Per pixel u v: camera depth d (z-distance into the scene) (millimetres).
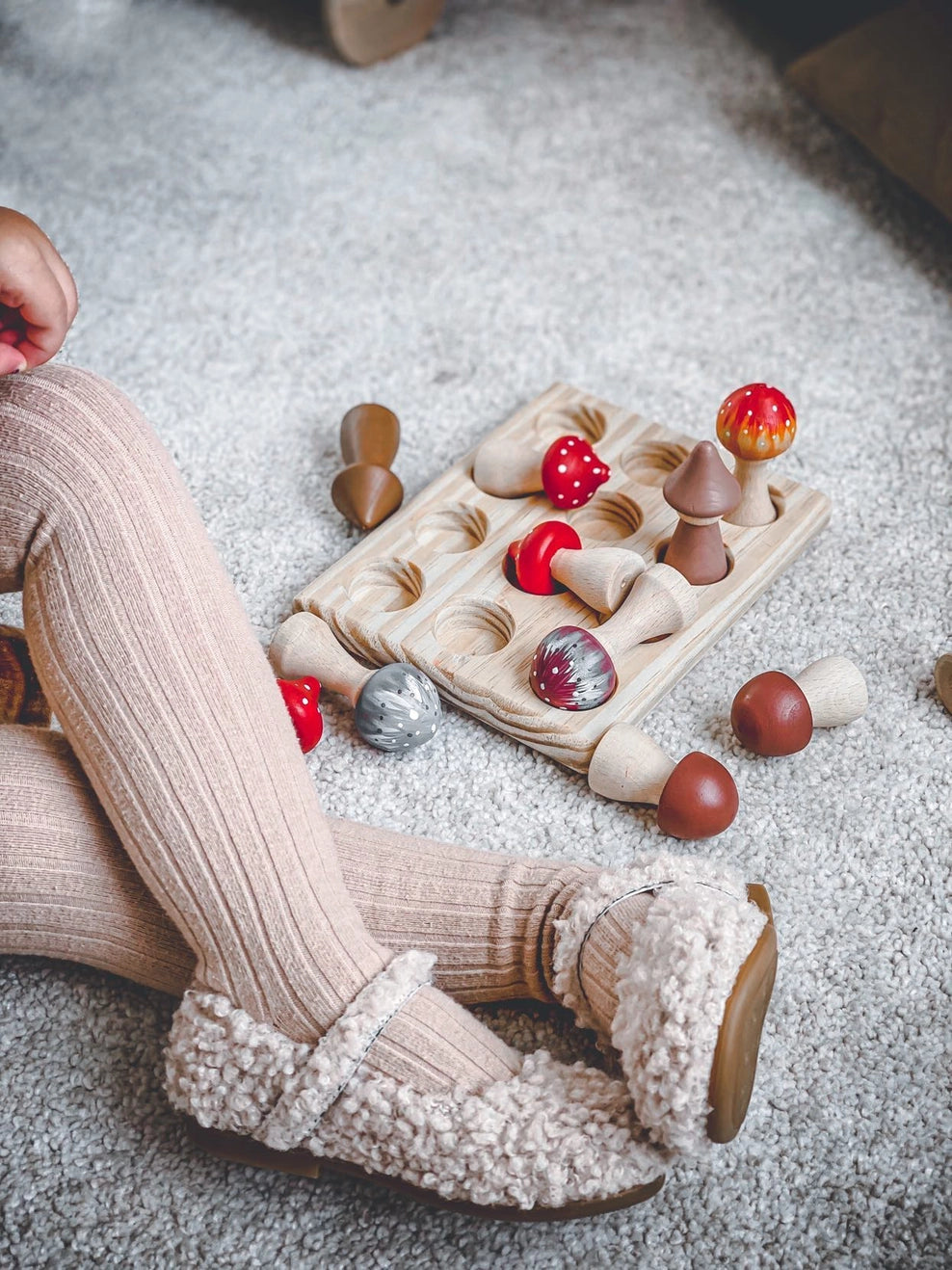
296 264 934
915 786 657
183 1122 563
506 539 729
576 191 993
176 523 545
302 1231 538
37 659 536
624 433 779
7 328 551
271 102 1074
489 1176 495
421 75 1105
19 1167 553
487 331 888
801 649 706
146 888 551
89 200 976
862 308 898
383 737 651
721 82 1090
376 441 771
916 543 757
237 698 529
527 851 636
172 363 863
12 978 601
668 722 679
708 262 934
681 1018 487
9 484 538
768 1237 535
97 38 1138
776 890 621
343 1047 498
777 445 684
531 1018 584
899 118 930
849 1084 570
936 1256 531
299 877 517
